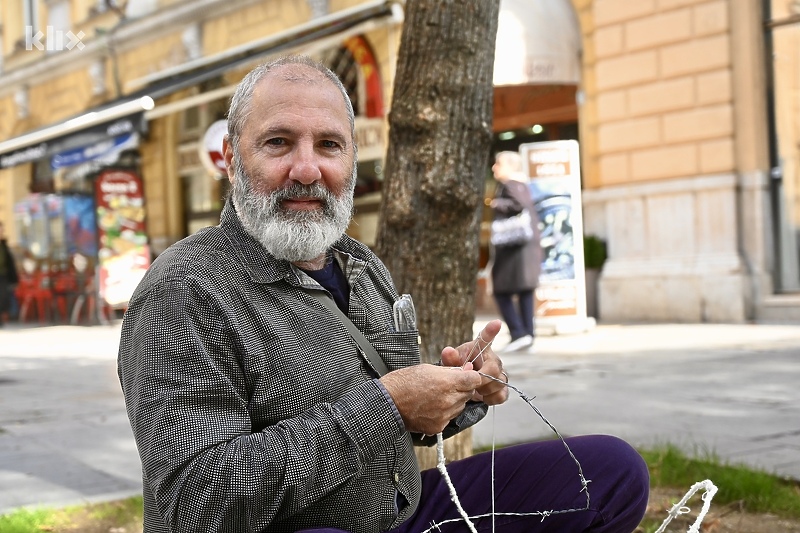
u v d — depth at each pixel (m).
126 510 3.51
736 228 10.55
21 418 5.78
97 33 17.33
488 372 2.01
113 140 13.66
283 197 1.80
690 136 10.94
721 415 5.08
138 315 1.68
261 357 1.67
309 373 1.72
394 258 3.08
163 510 1.58
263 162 1.81
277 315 1.74
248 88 1.86
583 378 6.61
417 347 2.05
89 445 4.86
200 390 1.60
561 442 2.08
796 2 10.37
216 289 1.68
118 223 14.29
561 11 11.95
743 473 3.58
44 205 17.88
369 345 1.90
